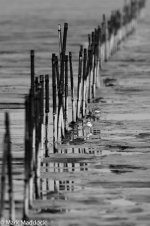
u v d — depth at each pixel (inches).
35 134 1653.5
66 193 1617.9
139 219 1453.0
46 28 5703.7
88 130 2268.7
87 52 2755.9
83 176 1747.0
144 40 5162.4
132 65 3836.1
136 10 6358.3
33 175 1584.6
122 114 2513.5
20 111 2522.1
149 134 2202.3
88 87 2716.5
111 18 4441.4
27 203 1477.6
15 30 5565.9
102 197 1592.0
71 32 5319.9
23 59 3929.6
